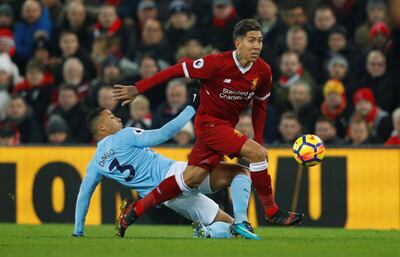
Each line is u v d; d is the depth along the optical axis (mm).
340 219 37969
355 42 47562
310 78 45031
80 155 39312
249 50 27078
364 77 44719
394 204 37688
